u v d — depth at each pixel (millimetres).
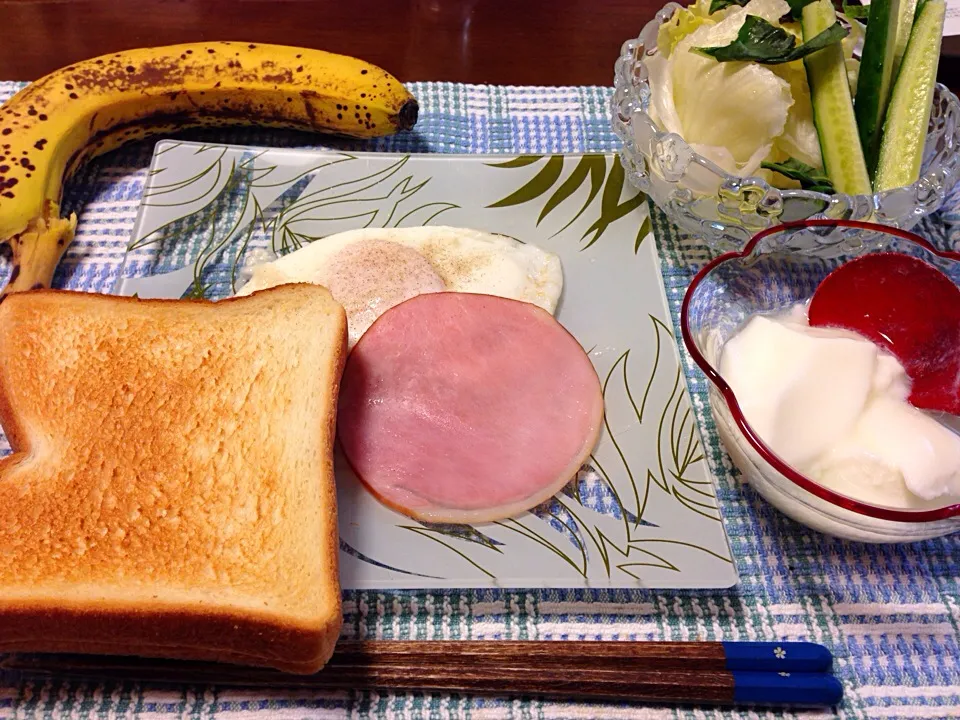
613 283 346
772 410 274
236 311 308
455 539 281
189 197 365
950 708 263
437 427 299
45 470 276
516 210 367
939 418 286
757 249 318
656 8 470
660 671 260
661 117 355
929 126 360
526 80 434
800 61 352
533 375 310
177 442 281
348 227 361
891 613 281
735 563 289
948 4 431
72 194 379
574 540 282
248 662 257
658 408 313
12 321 301
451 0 463
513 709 260
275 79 376
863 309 302
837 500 246
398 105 375
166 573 256
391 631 273
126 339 303
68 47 429
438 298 323
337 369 292
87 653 259
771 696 257
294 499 271
